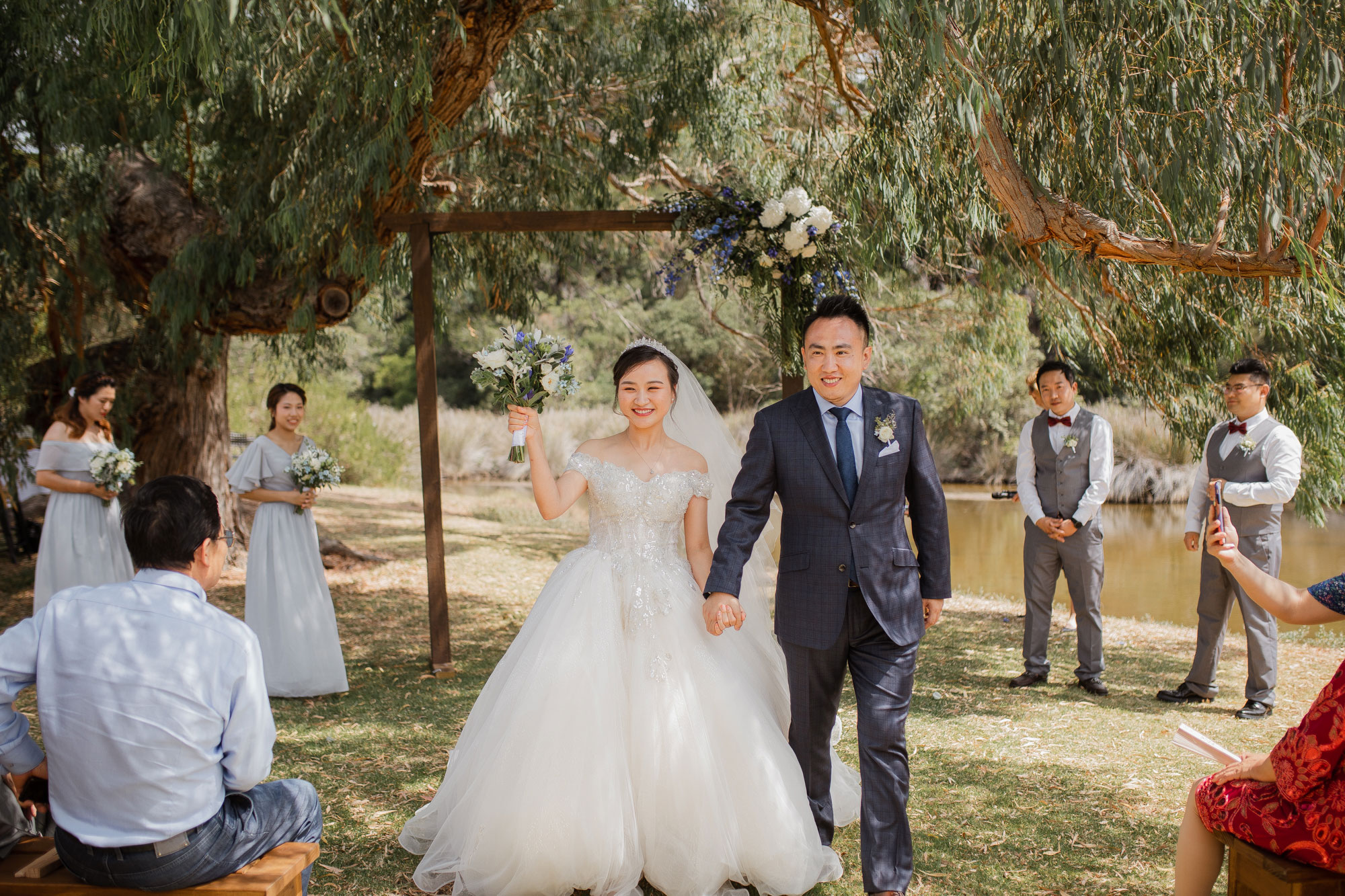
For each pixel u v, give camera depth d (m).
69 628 1.89
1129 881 2.65
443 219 4.94
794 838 2.58
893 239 4.62
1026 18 3.72
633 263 15.22
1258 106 3.29
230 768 1.98
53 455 4.91
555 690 2.62
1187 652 5.70
